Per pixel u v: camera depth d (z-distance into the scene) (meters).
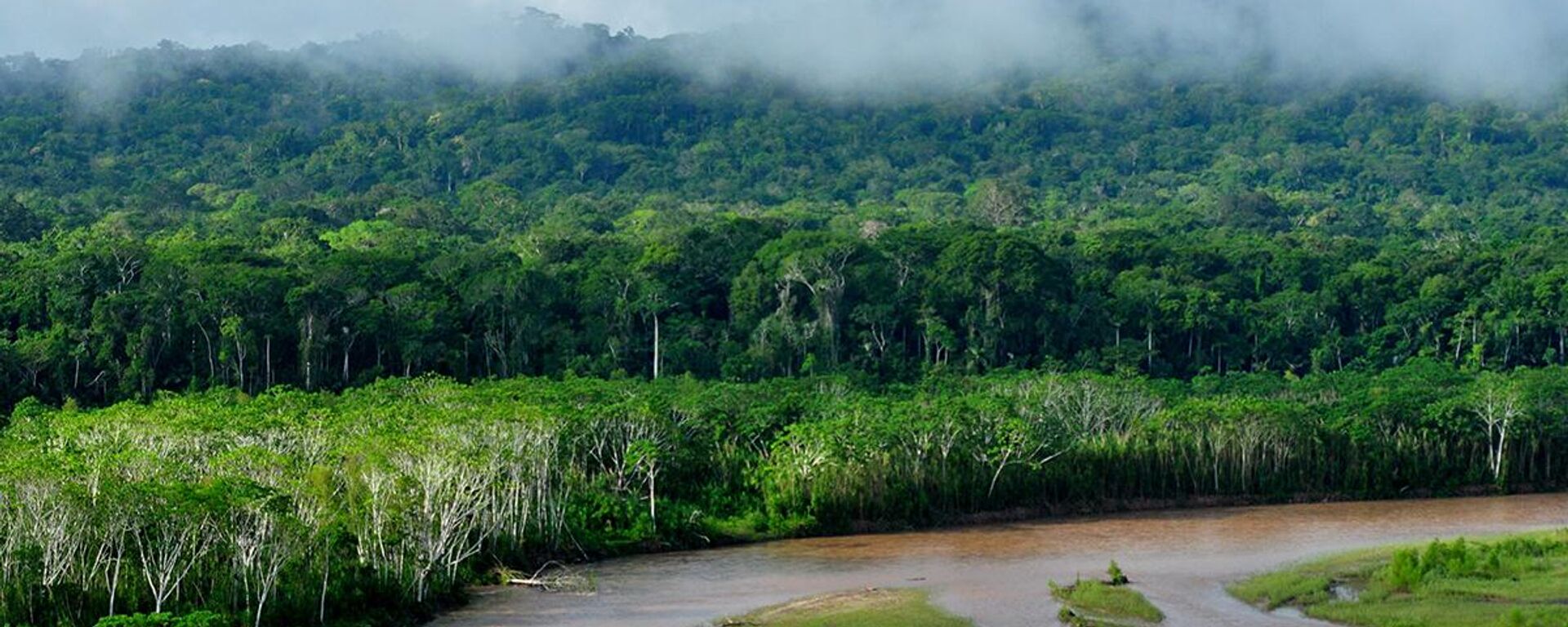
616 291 199.38
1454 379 187.88
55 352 166.25
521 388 153.38
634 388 161.25
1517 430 161.25
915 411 143.50
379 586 91.19
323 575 88.38
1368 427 158.50
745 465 138.38
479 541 103.38
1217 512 145.88
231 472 97.31
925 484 137.75
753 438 144.88
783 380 176.00
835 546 124.38
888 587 102.94
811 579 107.38
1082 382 166.88
